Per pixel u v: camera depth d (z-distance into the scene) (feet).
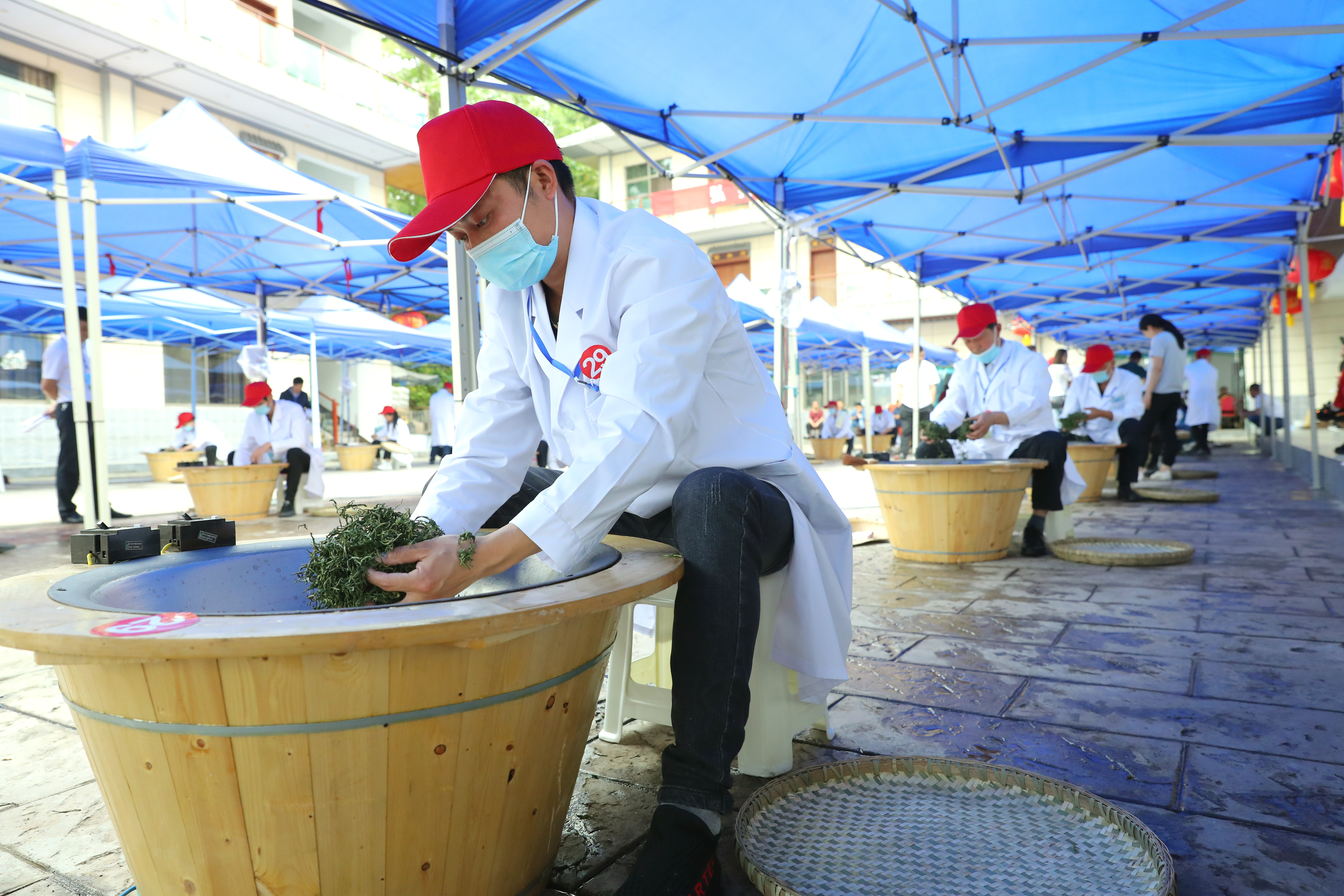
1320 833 4.83
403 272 34.55
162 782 3.28
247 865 3.34
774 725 5.77
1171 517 19.80
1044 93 17.83
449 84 12.39
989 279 38.45
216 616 3.03
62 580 3.86
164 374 53.93
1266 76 16.80
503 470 5.75
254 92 49.44
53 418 28.91
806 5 14.07
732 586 4.27
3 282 32.76
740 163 21.20
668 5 13.67
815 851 4.58
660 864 4.01
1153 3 14.30
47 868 4.73
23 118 43.04
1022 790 5.26
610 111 17.22
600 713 7.44
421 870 3.51
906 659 8.59
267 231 30.22
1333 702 6.94
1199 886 4.30
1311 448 25.76
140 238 30.19
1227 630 9.39
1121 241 30.01
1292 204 24.86
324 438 65.57
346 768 3.20
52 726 7.19
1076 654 8.61
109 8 42.14
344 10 10.94
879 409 67.36
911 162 21.27
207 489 23.79
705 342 4.69
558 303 5.64
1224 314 51.26
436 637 2.91
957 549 14.23
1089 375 27.27
